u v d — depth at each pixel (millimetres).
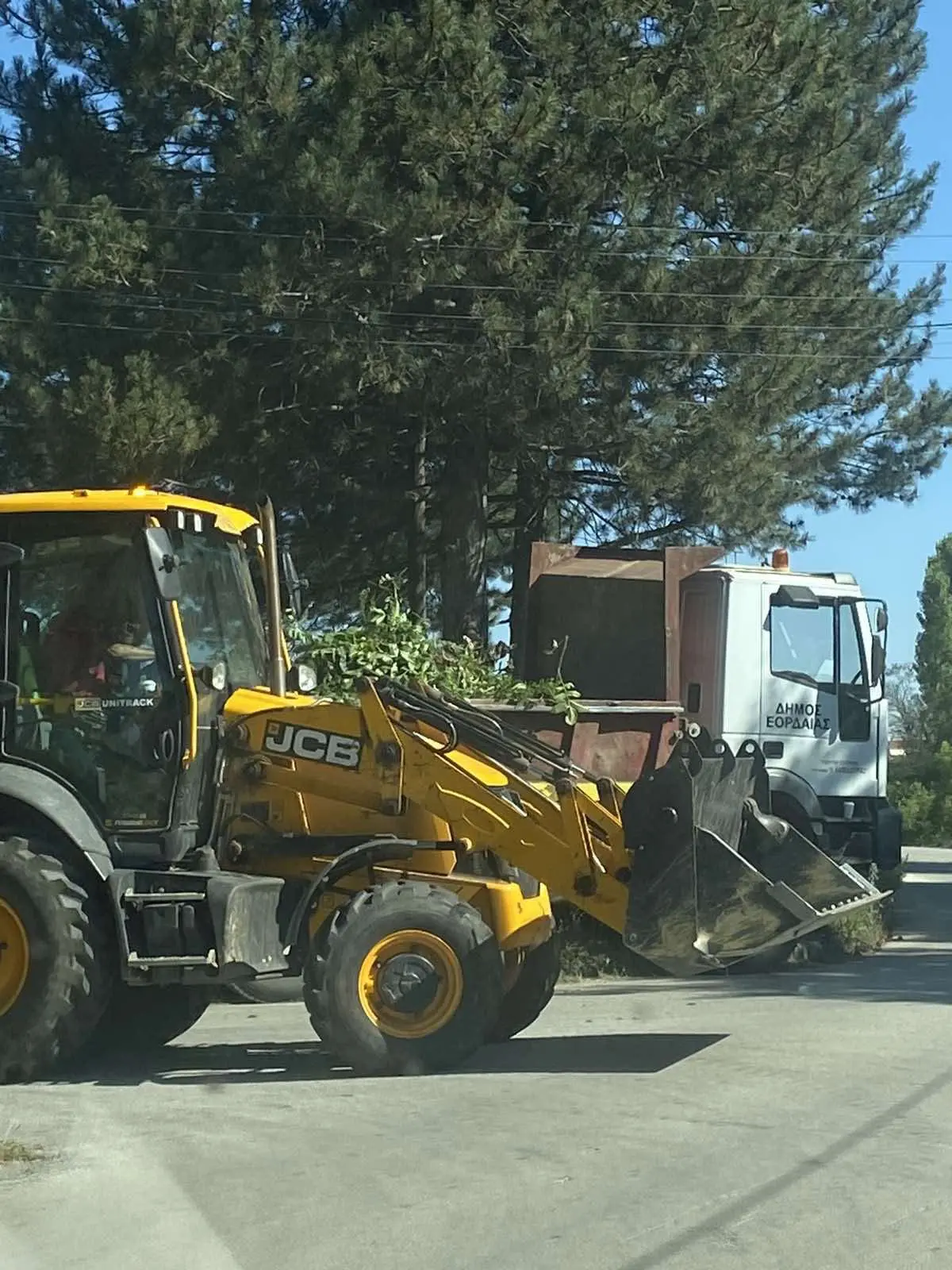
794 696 14312
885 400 25781
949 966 13070
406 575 23906
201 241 17828
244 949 8141
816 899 8914
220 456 19000
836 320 21375
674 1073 8125
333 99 17422
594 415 19125
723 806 8727
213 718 8680
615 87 17781
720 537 22578
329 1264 5141
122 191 18875
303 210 17156
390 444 20375
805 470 23500
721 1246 5254
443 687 12758
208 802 8641
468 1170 6227
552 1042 9141
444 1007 8172
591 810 8477
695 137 18859
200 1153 6551
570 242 18219
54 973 8008
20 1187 6035
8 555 8234
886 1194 5840
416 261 17406
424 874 8734
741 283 18969
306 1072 8414
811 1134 6742
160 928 8055
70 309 17984
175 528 8594
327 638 13070
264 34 17781
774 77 18812
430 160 17391
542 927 8820
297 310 17688
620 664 14195
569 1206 5734
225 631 9047
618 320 18438
